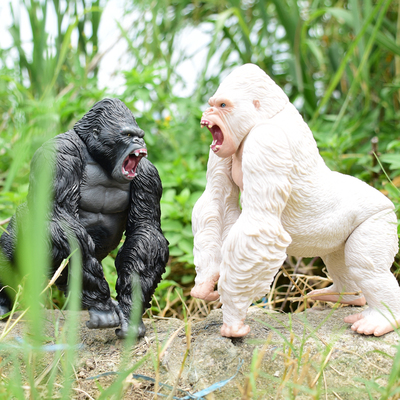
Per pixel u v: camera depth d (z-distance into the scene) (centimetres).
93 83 360
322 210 170
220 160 179
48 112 167
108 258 250
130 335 134
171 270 282
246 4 464
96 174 173
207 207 177
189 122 354
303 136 168
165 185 295
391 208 174
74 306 130
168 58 429
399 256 243
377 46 400
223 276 162
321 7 436
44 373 152
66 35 353
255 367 133
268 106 167
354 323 173
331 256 194
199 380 158
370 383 140
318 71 450
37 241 108
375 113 363
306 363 138
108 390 123
